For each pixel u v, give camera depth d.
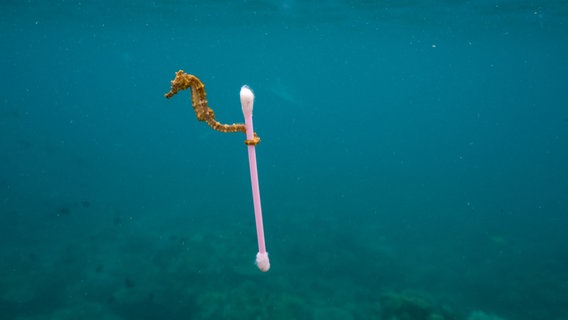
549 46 38.22
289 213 18.05
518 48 40.62
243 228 15.75
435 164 34.38
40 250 13.55
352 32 31.19
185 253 12.90
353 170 30.58
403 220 18.06
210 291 10.66
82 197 19.88
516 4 18.53
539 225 17.94
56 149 31.00
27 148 29.44
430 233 16.55
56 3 20.22
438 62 63.94
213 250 13.12
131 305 10.19
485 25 25.36
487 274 12.85
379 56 54.75
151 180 24.59
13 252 13.25
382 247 14.71
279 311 9.76
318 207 19.44
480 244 15.46
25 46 51.62
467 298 11.30
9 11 23.14
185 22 26.80
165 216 17.55
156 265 12.34
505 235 16.52
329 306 10.37
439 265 13.44
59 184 21.92
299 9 21.47
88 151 32.78
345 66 79.06
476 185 25.80
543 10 19.92
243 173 27.86
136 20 26.05
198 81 1.70
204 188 23.00
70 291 10.91
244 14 23.36
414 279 12.31
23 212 17.16
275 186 23.92
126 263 12.59
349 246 14.59
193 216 17.53
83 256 13.12
